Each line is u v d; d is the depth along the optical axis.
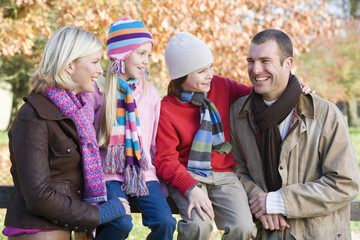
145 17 6.35
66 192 2.43
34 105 2.32
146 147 2.92
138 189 2.72
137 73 2.92
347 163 2.76
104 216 2.47
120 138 2.79
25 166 2.26
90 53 2.47
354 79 20.56
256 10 7.14
